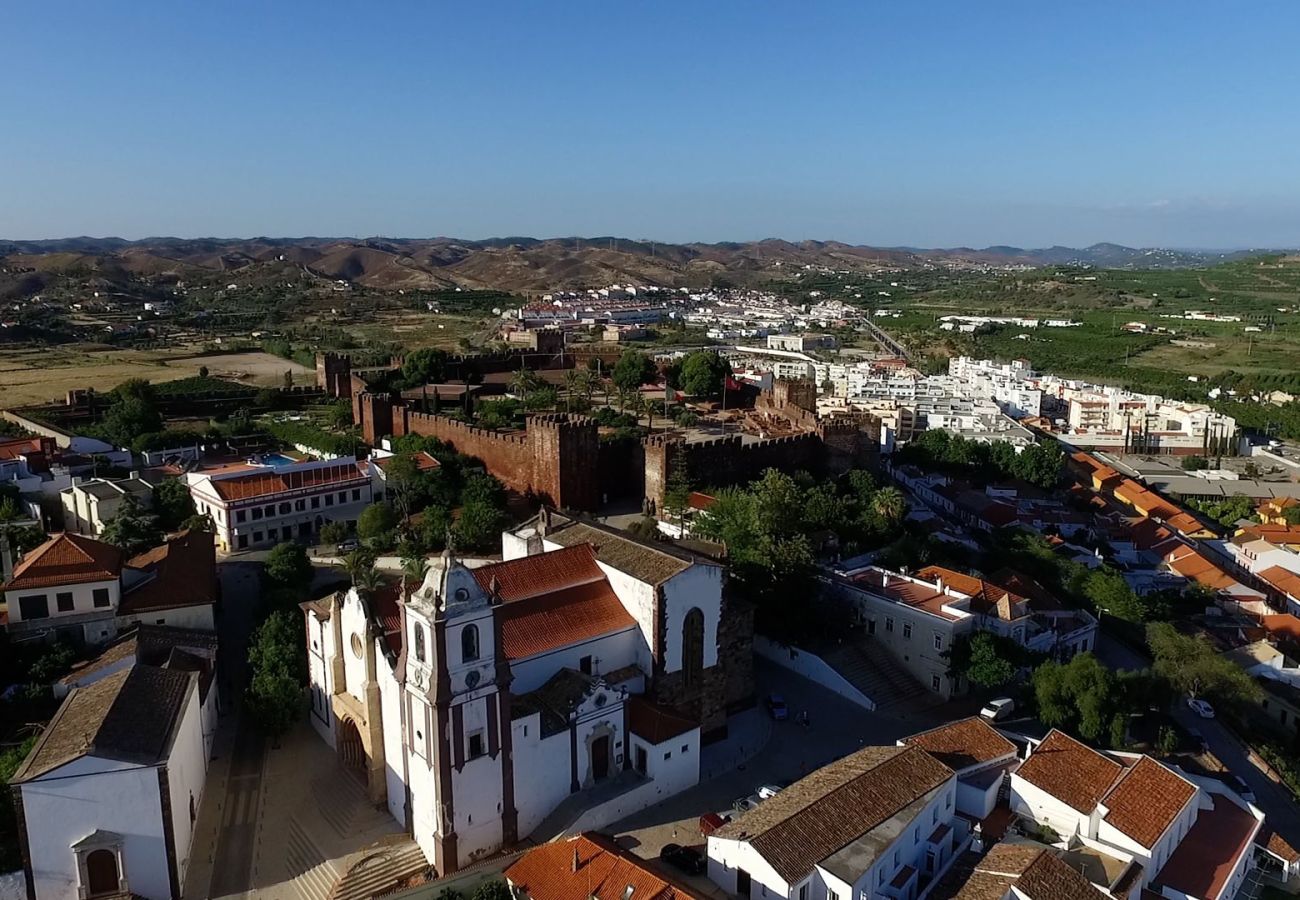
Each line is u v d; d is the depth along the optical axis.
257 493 149.38
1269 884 82.19
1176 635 118.88
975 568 142.88
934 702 109.69
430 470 163.38
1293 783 102.38
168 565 112.81
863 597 120.06
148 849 72.19
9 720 90.75
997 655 107.12
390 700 81.88
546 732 82.38
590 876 70.69
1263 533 197.25
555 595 91.94
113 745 71.31
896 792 79.38
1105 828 78.81
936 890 74.06
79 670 95.75
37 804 68.44
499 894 71.38
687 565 93.12
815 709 106.38
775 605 116.94
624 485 173.12
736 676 104.38
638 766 88.81
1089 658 105.50
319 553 145.62
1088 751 88.12
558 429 159.25
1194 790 83.31
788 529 132.00
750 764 94.81
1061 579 146.75
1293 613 165.38
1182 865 79.06
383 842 80.69
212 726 95.50
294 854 79.62
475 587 74.88
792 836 72.06
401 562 136.75
